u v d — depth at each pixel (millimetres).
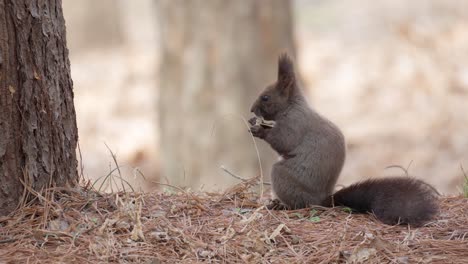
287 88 7777
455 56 20000
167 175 15164
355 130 18469
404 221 6801
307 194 7477
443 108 18062
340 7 30562
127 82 24953
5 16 6508
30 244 6160
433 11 25359
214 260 5992
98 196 7102
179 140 14938
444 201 7664
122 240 6254
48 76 6793
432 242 6238
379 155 16859
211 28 14602
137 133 20188
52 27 6809
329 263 5945
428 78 19422
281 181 7539
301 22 30172
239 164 14578
